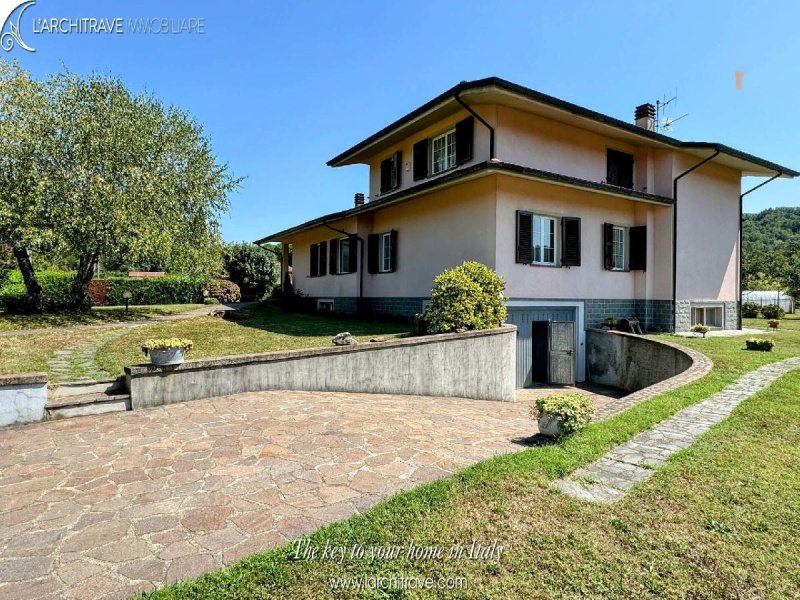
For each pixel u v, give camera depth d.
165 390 6.31
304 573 2.53
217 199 18.50
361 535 2.88
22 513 3.31
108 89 16.09
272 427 5.36
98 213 13.89
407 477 3.97
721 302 15.91
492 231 11.24
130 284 24.80
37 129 13.92
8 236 13.66
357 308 15.96
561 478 3.80
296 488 3.73
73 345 9.78
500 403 9.08
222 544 2.90
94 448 4.64
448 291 9.55
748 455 4.28
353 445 4.79
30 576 2.57
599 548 2.77
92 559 2.74
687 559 2.66
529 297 11.84
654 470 3.94
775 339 13.11
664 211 14.50
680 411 5.84
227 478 3.92
